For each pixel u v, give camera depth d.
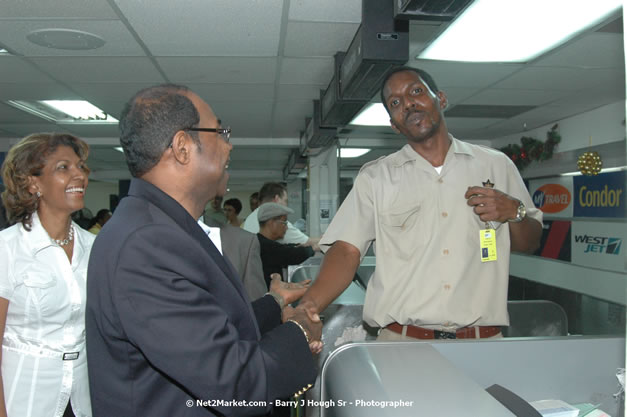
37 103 4.91
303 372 0.80
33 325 1.35
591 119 4.86
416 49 3.01
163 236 0.72
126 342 0.73
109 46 3.09
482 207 1.18
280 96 4.54
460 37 2.78
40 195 1.41
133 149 0.80
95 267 0.74
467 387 0.72
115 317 0.71
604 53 3.08
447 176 1.35
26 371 1.33
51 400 1.35
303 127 6.30
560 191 5.45
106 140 6.95
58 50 3.17
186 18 2.63
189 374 0.67
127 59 3.38
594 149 4.74
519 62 3.29
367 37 2.25
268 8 2.51
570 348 0.98
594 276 4.77
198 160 0.82
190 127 0.81
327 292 1.26
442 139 1.39
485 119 5.41
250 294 1.88
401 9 1.78
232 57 3.34
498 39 2.81
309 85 4.11
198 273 0.74
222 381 0.68
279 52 3.23
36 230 1.40
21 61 3.41
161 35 2.90
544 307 2.28
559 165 5.33
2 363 1.33
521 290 6.15
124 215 0.77
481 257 1.30
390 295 1.35
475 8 2.37
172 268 0.70
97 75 3.78
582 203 5.04
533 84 3.89
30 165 1.37
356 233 1.40
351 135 6.48
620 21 2.53
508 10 2.39
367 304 1.44
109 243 0.73
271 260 2.93
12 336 1.34
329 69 3.63
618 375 0.99
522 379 0.97
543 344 0.98
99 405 0.76
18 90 4.26
